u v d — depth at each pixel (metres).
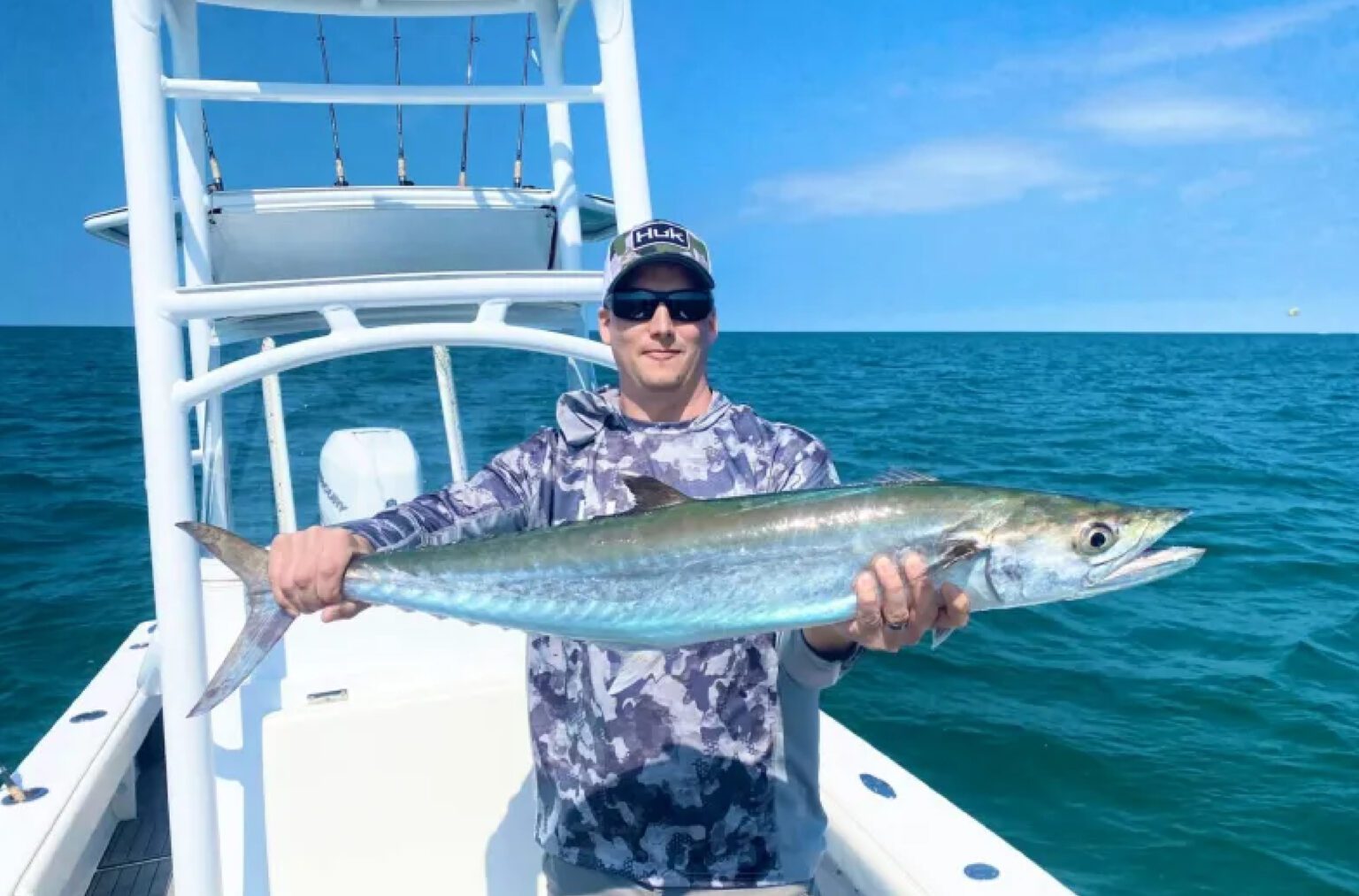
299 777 3.20
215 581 4.39
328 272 4.16
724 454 2.58
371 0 3.91
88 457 17.23
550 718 2.52
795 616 2.35
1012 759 5.79
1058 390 35.50
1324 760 5.71
